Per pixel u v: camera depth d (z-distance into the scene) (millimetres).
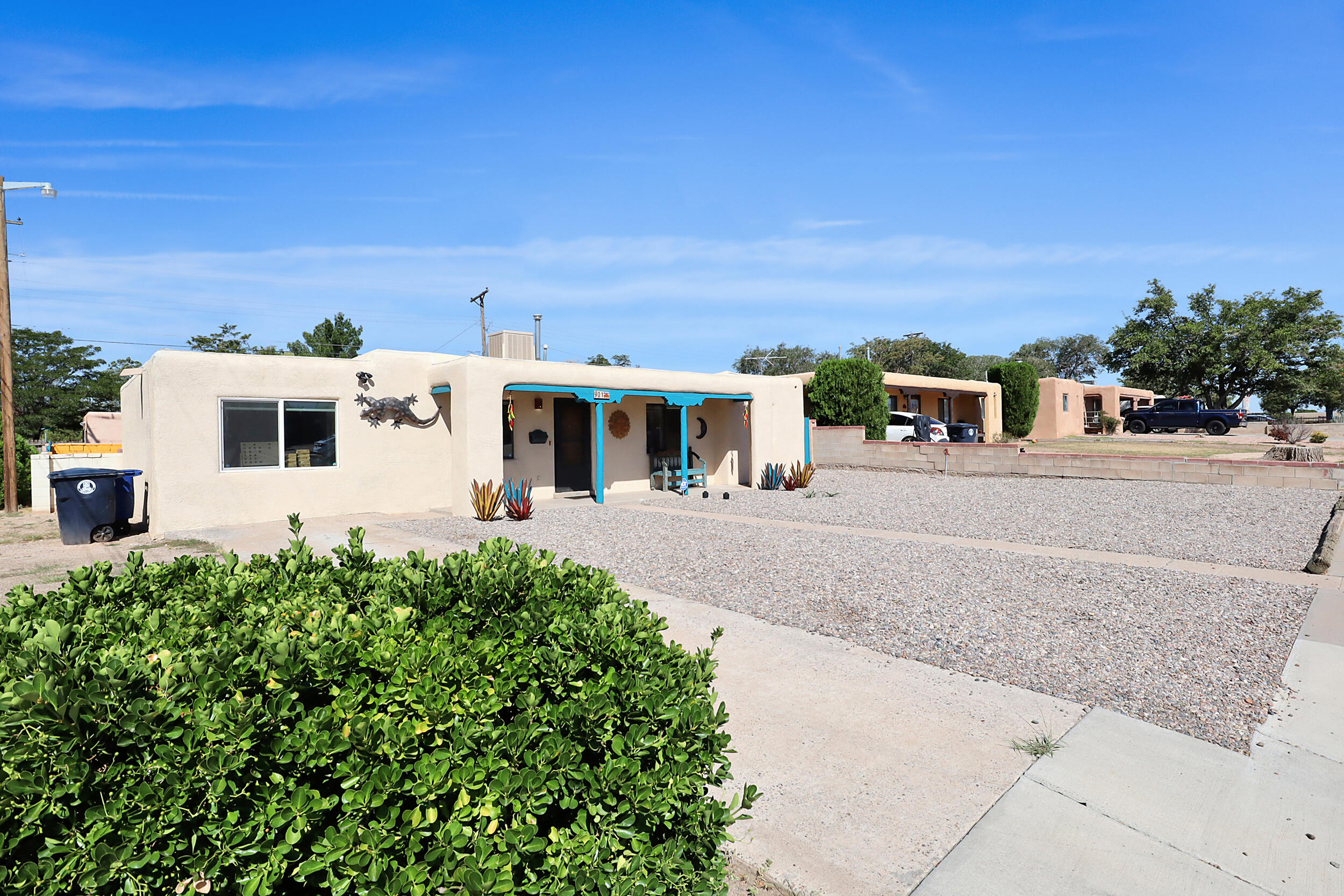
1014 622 6270
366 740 2014
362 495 13102
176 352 11219
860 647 5684
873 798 3496
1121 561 8617
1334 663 5258
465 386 12914
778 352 79812
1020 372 32344
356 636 2555
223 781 1891
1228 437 32531
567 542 10117
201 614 2875
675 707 2357
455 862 1924
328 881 1904
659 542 10070
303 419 12508
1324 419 48906
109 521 10656
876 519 12281
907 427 25219
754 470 17969
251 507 11891
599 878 2004
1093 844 3139
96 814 1823
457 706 2260
